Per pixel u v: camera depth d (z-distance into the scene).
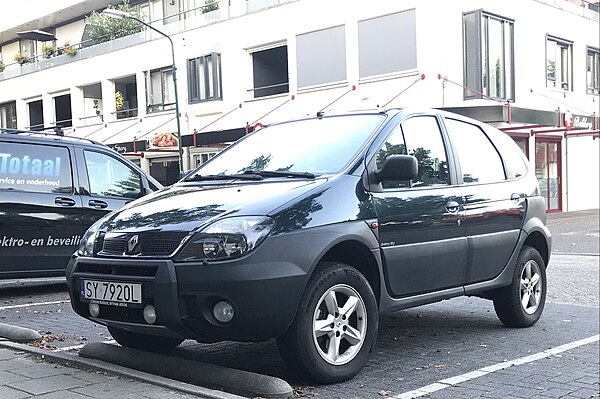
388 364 5.27
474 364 5.31
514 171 6.75
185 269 4.21
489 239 6.00
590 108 30.44
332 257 4.84
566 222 23.30
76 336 6.32
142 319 4.44
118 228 4.69
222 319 4.21
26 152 8.51
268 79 30.02
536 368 5.22
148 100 33.75
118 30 35.69
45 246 8.58
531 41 26.44
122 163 9.46
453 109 22.58
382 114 5.61
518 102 25.67
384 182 5.18
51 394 4.19
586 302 8.39
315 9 26.39
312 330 4.44
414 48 23.47
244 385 4.29
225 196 4.74
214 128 30.64
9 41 45.28
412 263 5.20
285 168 5.29
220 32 30.16
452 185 5.79
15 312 7.71
